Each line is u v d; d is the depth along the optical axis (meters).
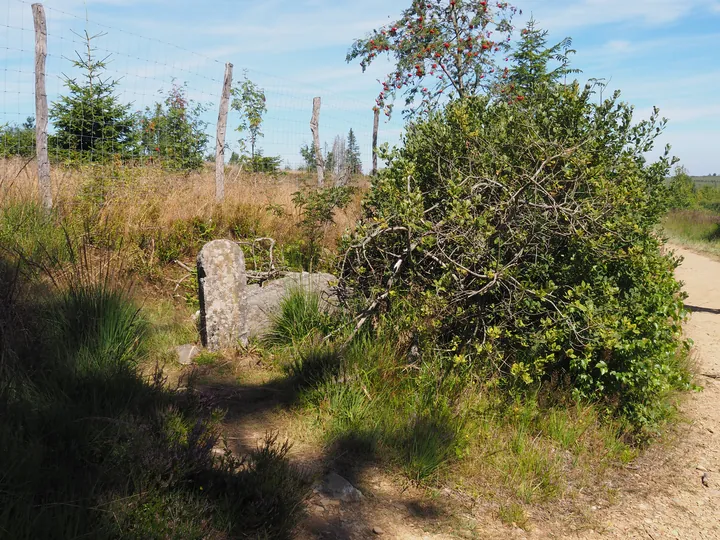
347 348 4.81
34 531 2.32
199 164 12.80
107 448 2.99
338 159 12.36
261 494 2.91
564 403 4.74
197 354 5.24
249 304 5.75
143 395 3.78
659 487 4.02
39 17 7.11
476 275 4.50
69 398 3.52
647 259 4.95
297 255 7.98
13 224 6.62
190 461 2.97
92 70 8.39
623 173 5.27
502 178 4.96
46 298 4.92
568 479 3.97
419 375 4.53
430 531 3.21
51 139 9.56
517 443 4.12
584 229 4.67
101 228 7.22
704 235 21.33
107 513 2.52
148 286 6.89
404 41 10.77
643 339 4.54
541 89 5.65
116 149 9.85
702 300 10.34
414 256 5.14
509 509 3.52
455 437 4.01
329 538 2.97
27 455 2.76
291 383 4.70
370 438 3.92
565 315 4.48
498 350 4.73
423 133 5.73
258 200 9.38
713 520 3.65
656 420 4.81
